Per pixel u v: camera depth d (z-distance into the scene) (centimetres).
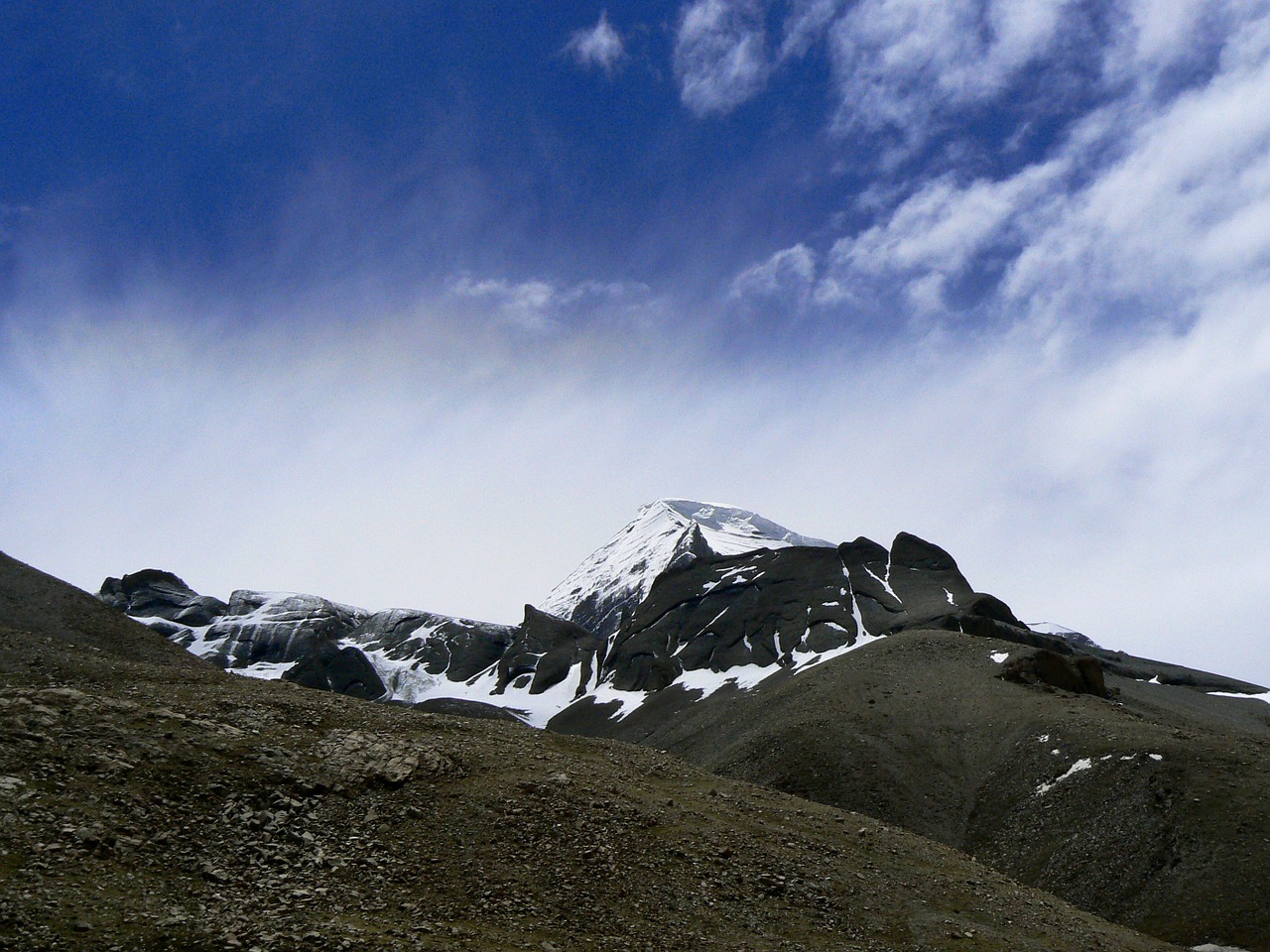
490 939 2614
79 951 2086
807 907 3359
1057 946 3581
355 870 2808
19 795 2586
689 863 3412
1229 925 5531
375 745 3559
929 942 3338
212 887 2519
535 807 3416
